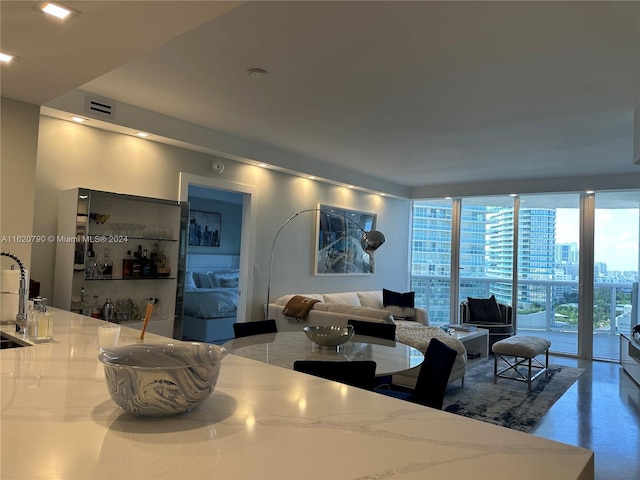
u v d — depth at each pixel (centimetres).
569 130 452
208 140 489
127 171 443
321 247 686
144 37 204
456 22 253
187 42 287
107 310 409
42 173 388
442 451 90
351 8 241
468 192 788
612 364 640
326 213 697
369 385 209
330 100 388
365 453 88
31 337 202
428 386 255
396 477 78
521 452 91
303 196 657
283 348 294
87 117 389
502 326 666
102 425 100
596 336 689
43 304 211
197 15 185
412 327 541
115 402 103
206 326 617
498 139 494
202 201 858
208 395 106
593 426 373
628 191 675
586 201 709
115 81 360
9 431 95
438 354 255
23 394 120
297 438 95
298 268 650
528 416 393
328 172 660
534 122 430
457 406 415
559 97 363
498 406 420
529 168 645
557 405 427
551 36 265
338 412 112
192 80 353
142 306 447
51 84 262
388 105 396
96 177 421
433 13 244
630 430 365
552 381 520
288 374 149
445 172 697
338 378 207
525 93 357
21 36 203
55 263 394
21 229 292
